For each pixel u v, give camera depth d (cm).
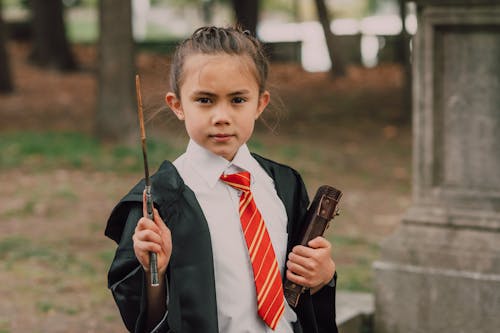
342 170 1188
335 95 1950
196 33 247
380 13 4834
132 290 237
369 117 1678
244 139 245
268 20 5062
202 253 237
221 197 245
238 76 238
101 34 1241
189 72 241
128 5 1236
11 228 813
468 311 464
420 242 476
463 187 478
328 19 2245
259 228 245
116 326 560
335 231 866
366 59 2753
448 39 477
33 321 562
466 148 477
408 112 1647
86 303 605
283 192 257
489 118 473
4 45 1844
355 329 493
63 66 2280
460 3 465
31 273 670
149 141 1204
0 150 1175
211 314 235
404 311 478
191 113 242
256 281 241
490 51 470
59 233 802
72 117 1574
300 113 1695
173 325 233
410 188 1095
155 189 241
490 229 467
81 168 1085
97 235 801
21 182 1005
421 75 480
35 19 2306
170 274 237
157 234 226
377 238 843
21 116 1578
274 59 2667
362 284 663
